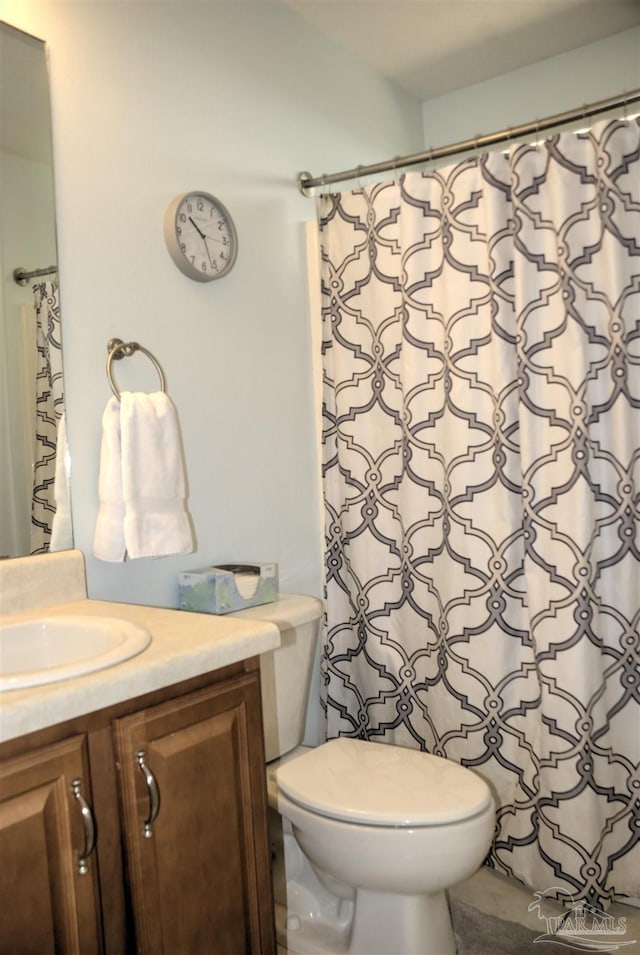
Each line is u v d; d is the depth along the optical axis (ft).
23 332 4.95
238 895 4.23
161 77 5.90
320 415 7.41
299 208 7.37
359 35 7.80
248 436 6.70
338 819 4.94
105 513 5.14
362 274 7.07
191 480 6.13
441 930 5.27
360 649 7.25
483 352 6.36
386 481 7.04
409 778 5.33
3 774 3.14
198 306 6.21
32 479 4.98
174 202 5.88
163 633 4.26
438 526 6.72
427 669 6.86
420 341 6.68
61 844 3.36
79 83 5.29
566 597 5.89
